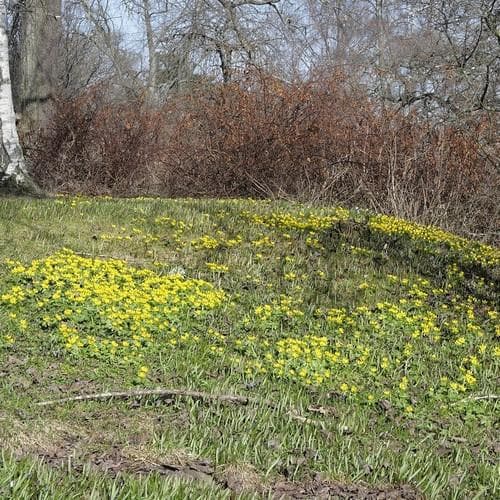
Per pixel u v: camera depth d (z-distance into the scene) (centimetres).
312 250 1114
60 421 518
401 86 2098
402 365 753
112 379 612
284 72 2091
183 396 584
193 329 765
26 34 2050
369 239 1195
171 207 1265
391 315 878
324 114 1645
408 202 1516
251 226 1196
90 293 756
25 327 670
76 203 1209
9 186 1267
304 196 1565
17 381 575
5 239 967
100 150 1811
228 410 569
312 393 649
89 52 3173
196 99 1797
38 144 1830
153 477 434
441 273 1098
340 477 495
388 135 1573
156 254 1014
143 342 699
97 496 396
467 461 557
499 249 1397
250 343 735
